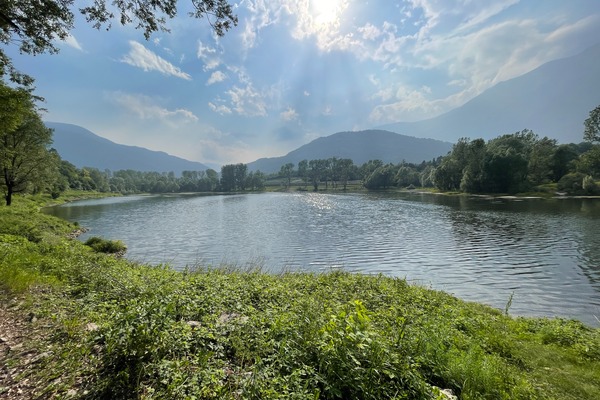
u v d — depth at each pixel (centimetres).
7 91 1449
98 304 668
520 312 1423
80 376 382
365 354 413
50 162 4184
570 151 8594
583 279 1862
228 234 3606
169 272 1309
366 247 2848
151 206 7612
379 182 14362
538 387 528
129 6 781
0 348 460
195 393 328
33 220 3023
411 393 395
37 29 965
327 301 860
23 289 764
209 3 745
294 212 5862
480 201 6869
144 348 385
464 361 511
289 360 407
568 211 4738
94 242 2630
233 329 507
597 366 663
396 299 1031
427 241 3038
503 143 9650
